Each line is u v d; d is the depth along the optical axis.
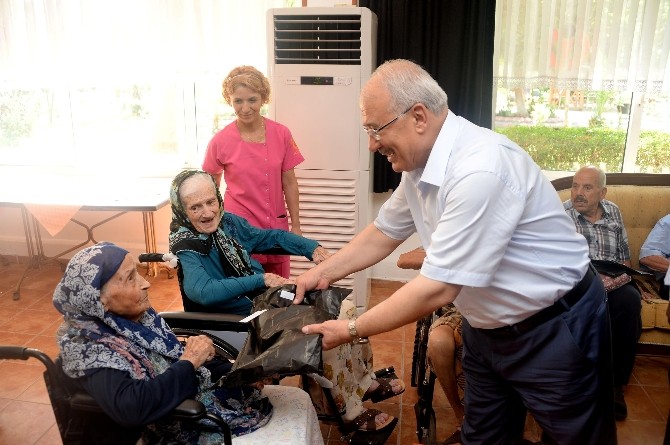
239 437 1.58
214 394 1.64
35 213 3.29
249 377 1.46
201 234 2.07
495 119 3.39
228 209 2.74
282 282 2.01
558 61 3.16
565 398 1.50
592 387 1.50
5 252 4.21
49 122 3.89
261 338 1.60
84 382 1.36
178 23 3.43
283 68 2.99
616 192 3.02
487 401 1.71
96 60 3.62
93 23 3.55
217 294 1.94
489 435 1.75
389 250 1.84
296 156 2.82
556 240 1.41
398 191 1.74
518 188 1.30
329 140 3.07
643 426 2.41
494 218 1.28
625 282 2.46
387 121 1.34
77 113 3.86
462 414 2.16
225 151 2.68
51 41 3.61
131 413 1.32
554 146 3.43
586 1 3.04
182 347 1.61
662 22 3.03
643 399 2.60
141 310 1.51
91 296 1.39
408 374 2.77
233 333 1.89
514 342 1.50
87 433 1.43
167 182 3.80
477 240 1.28
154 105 3.77
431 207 1.44
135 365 1.42
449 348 2.05
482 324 1.53
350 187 3.13
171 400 1.39
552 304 1.45
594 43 3.09
